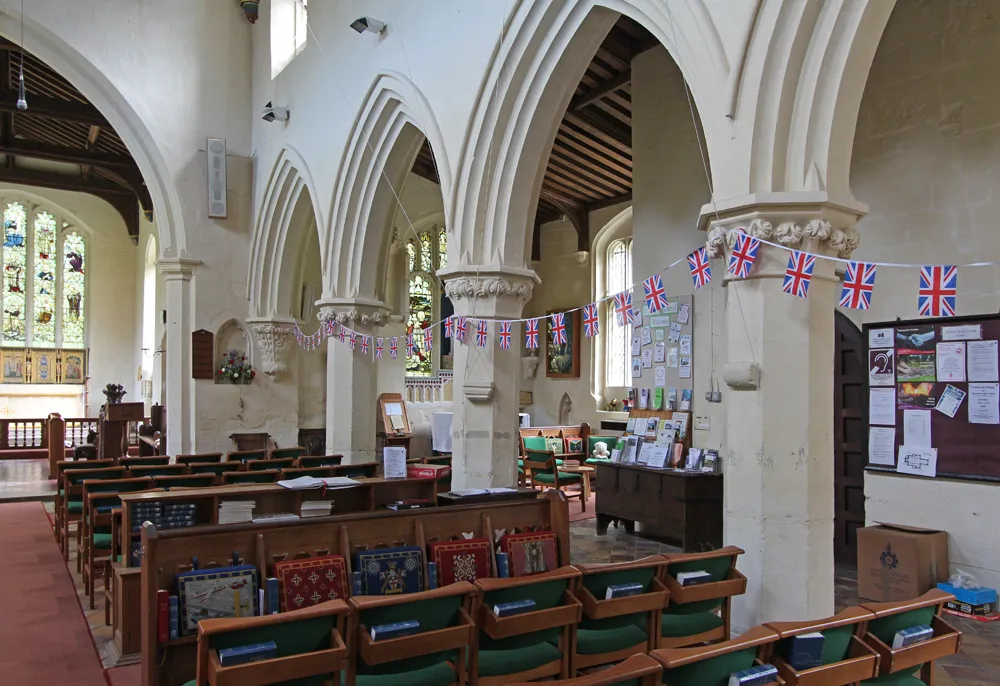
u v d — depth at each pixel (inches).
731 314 175.5
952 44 261.6
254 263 494.9
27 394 840.9
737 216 171.8
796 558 165.8
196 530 143.4
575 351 630.5
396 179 370.3
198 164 489.1
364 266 378.9
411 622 123.0
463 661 130.1
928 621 126.3
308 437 532.7
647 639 148.3
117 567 195.0
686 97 343.9
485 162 273.3
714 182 178.9
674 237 346.9
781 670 107.0
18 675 179.0
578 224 622.2
